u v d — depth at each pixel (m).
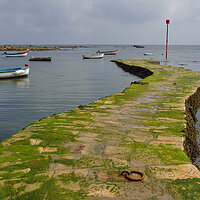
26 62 57.97
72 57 82.19
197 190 3.95
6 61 62.28
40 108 13.75
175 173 4.51
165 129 7.09
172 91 14.12
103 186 4.05
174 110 9.41
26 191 3.88
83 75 31.20
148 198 3.74
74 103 15.03
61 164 4.81
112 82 24.72
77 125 7.45
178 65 45.56
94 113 9.00
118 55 96.75
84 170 4.59
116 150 5.54
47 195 3.78
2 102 15.34
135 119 8.16
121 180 4.25
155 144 5.93
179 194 3.84
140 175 4.42
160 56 86.44
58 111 13.07
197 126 10.17
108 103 10.81
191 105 12.42
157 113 8.96
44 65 48.66
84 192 3.88
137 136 6.48
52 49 164.38
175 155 5.30
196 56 86.25
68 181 4.19
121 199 3.71
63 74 32.47
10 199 3.68
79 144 5.87
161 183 4.16
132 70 35.44
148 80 19.22
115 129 7.07
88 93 18.44
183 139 6.32
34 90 20.08
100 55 73.75
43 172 4.48
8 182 4.13
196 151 7.23
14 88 21.34
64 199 3.69
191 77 21.44
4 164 4.78
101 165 4.80
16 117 11.93
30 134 6.59
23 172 4.47
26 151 5.43
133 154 5.33
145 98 11.95
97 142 6.02
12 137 6.38
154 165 4.83
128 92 13.72
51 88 20.98
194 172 4.56
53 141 6.06
